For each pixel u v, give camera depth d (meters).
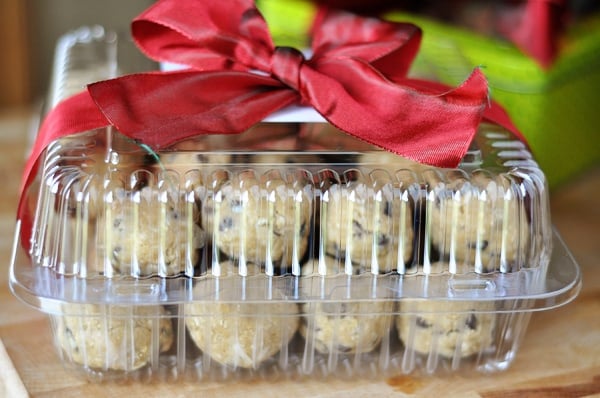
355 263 0.44
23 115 0.83
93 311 0.42
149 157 0.45
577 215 0.65
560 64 0.59
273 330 0.44
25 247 0.46
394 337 0.45
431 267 0.45
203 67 0.49
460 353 0.45
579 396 0.45
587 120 0.63
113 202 0.43
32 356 0.47
